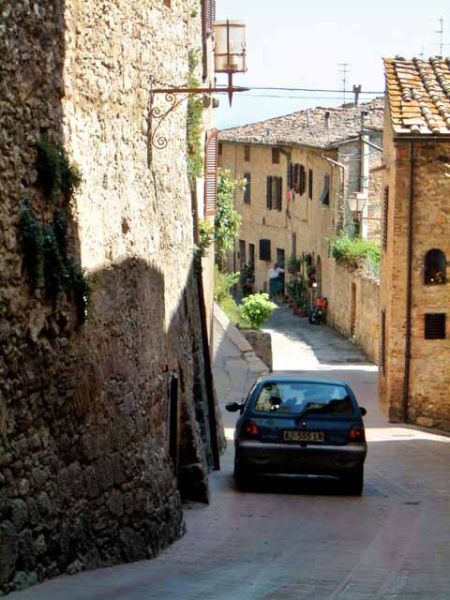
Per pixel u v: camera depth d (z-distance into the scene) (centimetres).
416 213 3706
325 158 6272
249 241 8312
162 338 1780
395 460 2925
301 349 5700
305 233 7238
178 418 1945
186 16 1977
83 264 1359
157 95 1745
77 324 1323
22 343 1177
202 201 2944
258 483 2355
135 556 1475
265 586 1305
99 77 1425
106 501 1416
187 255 2120
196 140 2252
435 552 1611
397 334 3750
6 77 1130
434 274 3741
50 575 1230
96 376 1398
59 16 1270
